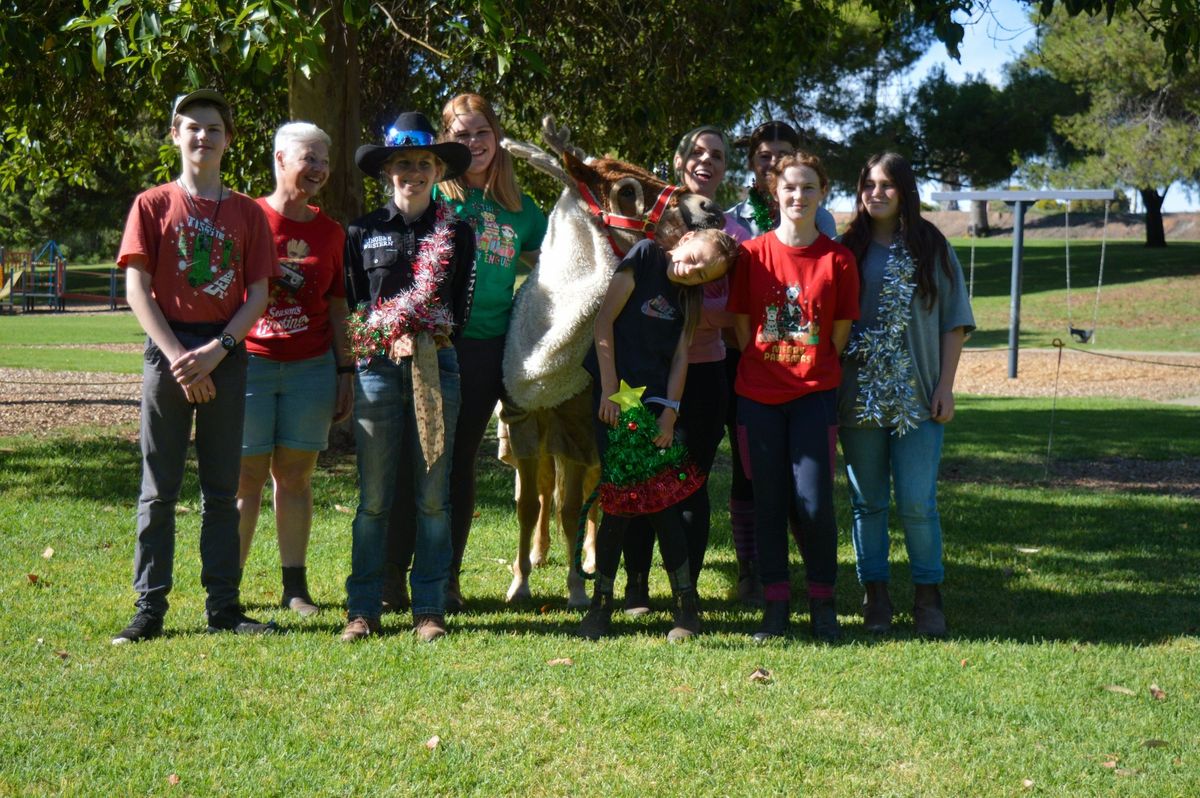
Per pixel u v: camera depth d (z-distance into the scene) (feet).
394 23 27.53
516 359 16.69
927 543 16.29
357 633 15.08
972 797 10.84
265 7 19.81
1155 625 16.65
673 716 12.53
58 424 37.27
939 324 16.38
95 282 158.71
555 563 20.18
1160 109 102.32
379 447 15.21
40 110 30.96
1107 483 31.71
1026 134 117.91
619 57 31.91
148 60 24.17
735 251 15.26
